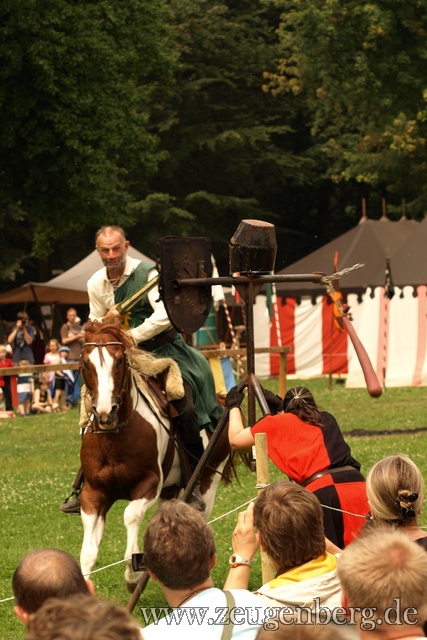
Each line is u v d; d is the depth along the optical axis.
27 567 4.15
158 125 52.59
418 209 47.31
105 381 8.20
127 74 37.53
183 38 54.31
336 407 22.30
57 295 35.66
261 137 54.62
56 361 25.31
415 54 38.44
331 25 38.38
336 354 31.33
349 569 3.69
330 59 39.19
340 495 6.96
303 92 54.69
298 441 7.15
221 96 56.31
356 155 46.09
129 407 8.52
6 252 50.28
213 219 56.06
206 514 9.80
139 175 52.94
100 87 35.12
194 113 55.00
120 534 11.49
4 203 45.47
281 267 60.88
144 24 37.31
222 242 56.16
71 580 4.14
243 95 56.91
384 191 57.34
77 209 37.25
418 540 5.38
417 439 16.72
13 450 17.95
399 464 5.46
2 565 10.29
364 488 7.04
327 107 46.53
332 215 61.03
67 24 33.97
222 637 4.35
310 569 5.11
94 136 34.97
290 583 5.07
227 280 7.29
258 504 5.20
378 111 39.84
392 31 37.94
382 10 37.66
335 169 53.97
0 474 15.53
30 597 4.10
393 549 3.70
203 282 7.34
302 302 31.75
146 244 52.75
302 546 5.08
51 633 3.03
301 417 7.22
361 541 3.77
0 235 50.88
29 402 24.11
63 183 36.41
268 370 32.06
